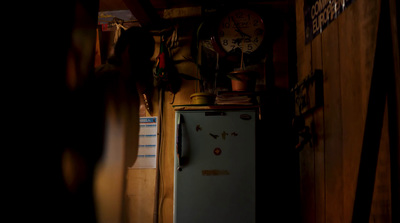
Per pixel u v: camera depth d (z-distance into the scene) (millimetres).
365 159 983
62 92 964
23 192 751
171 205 2885
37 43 834
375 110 955
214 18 3078
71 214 1027
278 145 2811
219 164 2428
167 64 2906
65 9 984
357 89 1159
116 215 1779
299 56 2080
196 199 2395
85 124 1195
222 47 3004
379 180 978
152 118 3033
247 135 2455
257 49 2961
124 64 1951
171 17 3168
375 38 944
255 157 2424
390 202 917
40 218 819
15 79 745
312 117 1787
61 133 959
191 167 2436
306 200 1946
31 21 812
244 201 2367
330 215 1479
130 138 1803
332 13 1442
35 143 810
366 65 1075
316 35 1701
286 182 2754
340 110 1342
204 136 2475
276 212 2723
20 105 759
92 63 1210
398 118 888
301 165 2078
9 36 732
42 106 851
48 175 865
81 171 1139
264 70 2941
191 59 3070
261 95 2863
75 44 1099
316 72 1605
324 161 1567
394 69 896
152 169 2979
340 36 1340
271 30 2998
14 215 719
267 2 3057
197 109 2514
